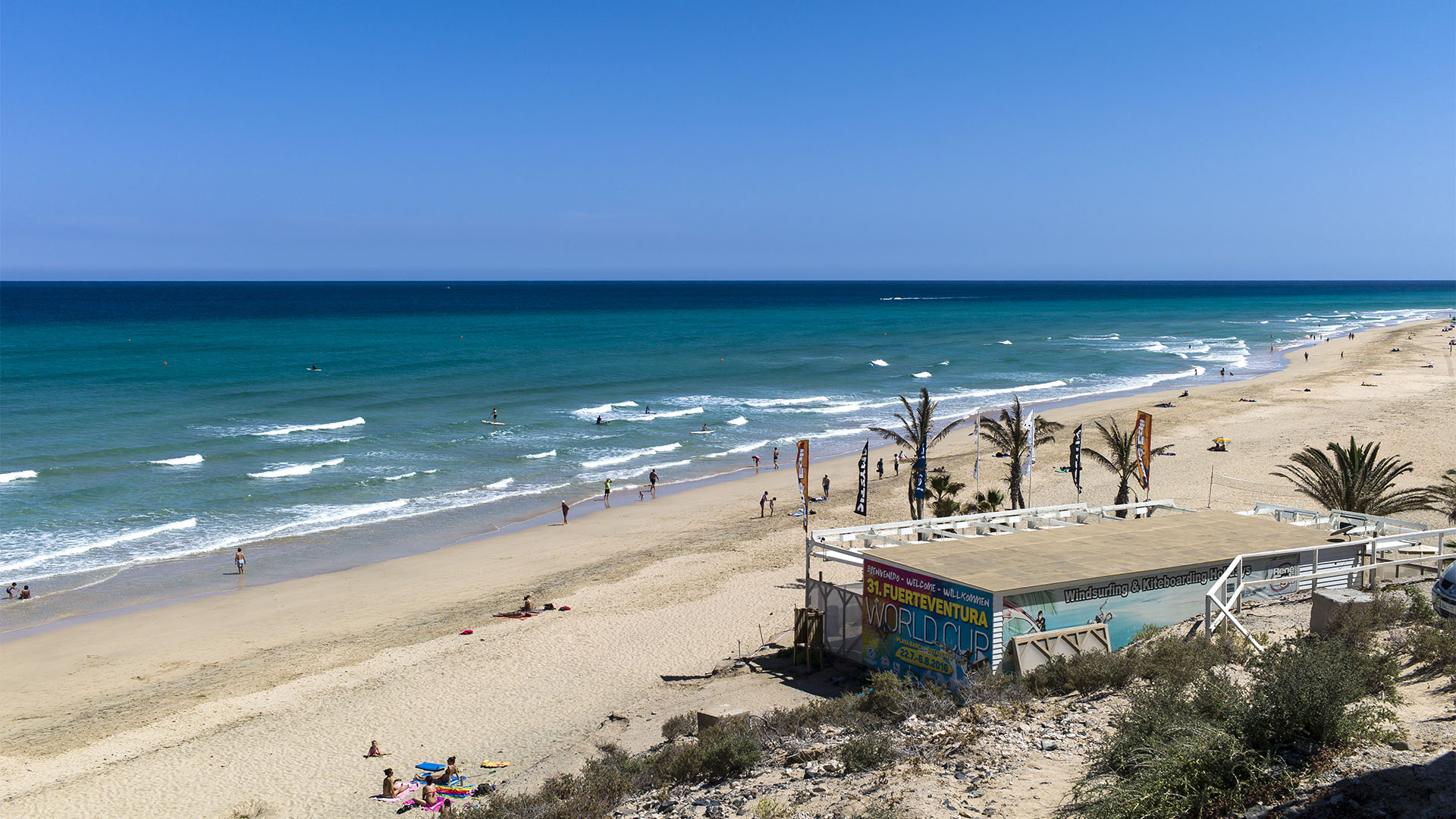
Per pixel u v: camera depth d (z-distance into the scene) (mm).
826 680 20984
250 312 184375
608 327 157750
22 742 20891
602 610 28906
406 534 39781
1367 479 28891
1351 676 10109
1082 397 77250
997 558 19875
